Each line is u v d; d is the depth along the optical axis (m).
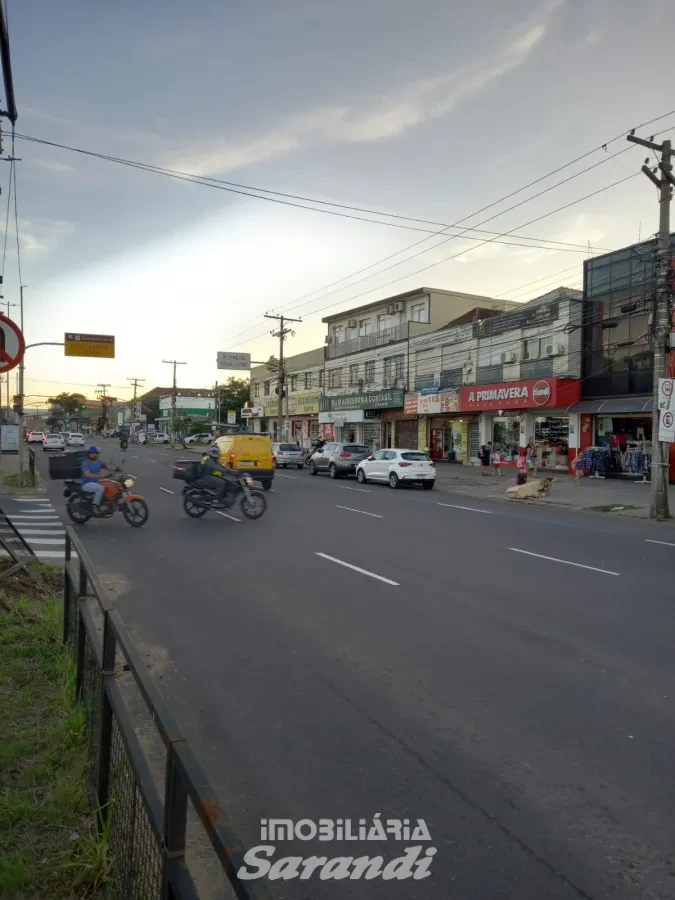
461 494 24.38
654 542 13.39
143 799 2.33
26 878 2.88
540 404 30.16
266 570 9.82
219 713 4.93
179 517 15.59
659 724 4.78
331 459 31.31
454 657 6.15
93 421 143.88
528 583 9.22
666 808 3.72
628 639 6.72
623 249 27.56
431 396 37.44
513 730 4.67
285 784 3.96
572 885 3.10
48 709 4.61
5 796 3.54
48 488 22.94
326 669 5.83
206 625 7.07
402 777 4.04
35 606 7.38
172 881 1.96
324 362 52.19
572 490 24.14
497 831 3.51
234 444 23.58
